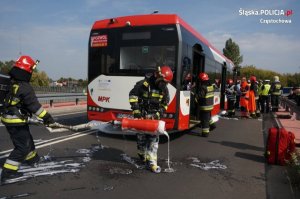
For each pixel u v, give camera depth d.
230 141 9.51
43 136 8.98
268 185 5.54
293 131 11.55
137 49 8.48
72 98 20.17
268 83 19.41
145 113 6.05
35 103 4.77
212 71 12.99
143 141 6.39
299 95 22.58
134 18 8.56
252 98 16.22
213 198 4.83
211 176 5.92
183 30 8.40
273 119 15.94
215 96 13.53
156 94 6.01
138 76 8.49
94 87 9.08
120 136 9.26
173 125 8.14
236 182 5.64
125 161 6.59
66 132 9.74
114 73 8.78
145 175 5.77
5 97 4.93
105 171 5.88
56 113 15.73
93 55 9.05
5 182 5.09
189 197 4.82
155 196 4.80
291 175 5.88
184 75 8.43
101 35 8.93
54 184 5.11
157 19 8.32
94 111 9.12
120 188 5.06
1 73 5.04
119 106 8.74
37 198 4.54
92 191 4.89
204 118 10.04
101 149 7.55
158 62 8.27
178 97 8.10
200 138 9.85
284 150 6.77
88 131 9.94
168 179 5.61
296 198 4.94
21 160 4.99
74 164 6.22
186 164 6.67
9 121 4.80
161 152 7.69
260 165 6.84
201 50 10.70
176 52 8.11
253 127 12.88
